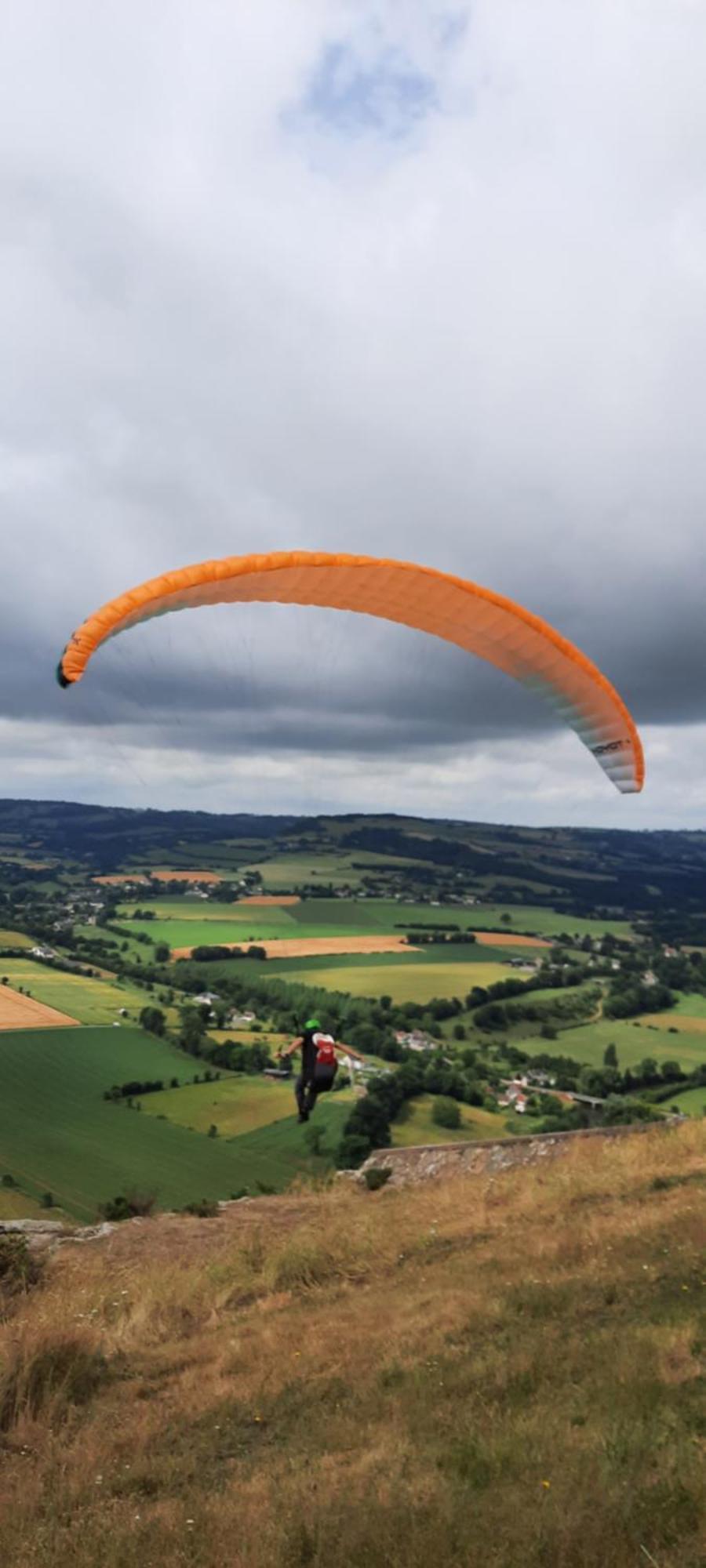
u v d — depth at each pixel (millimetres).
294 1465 7207
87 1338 10438
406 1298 11578
